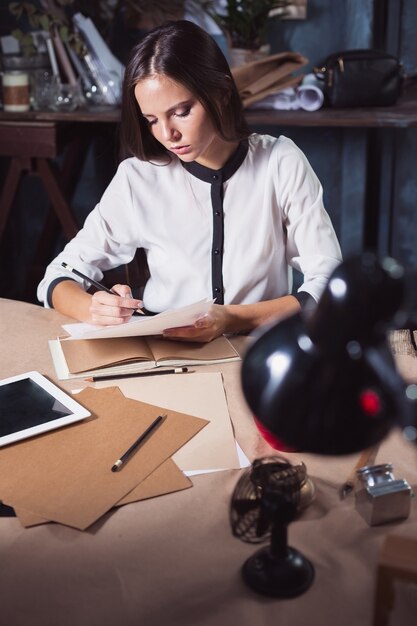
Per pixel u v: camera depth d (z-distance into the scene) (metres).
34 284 3.56
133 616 0.93
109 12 3.30
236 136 1.80
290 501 0.94
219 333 1.65
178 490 1.15
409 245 3.59
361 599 0.94
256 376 0.76
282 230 1.96
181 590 0.96
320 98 3.04
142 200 1.95
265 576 0.95
